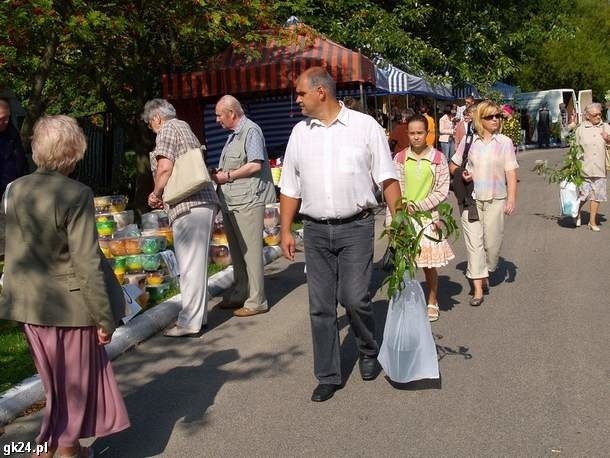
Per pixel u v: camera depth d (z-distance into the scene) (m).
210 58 14.26
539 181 19.23
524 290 8.09
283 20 15.67
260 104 17.45
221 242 9.95
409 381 5.41
